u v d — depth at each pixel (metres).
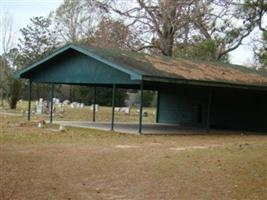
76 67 21.11
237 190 8.16
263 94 24.20
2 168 9.31
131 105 51.75
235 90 22.59
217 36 33.12
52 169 9.43
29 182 8.24
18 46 49.31
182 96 26.91
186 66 21.64
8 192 7.50
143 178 8.84
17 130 17.69
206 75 20.56
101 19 36.22
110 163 10.19
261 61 28.05
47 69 22.78
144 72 17.47
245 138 18.80
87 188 8.05
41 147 12.62
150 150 12.56
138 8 35.53
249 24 30.61
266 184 8.58
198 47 33.78
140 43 35.81
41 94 47.16
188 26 34.97
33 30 51.38
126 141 15.31
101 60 18.95
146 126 23.97
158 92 28.03
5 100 41.81
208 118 21.36
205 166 9.96
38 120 23.03
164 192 7.92
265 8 29.08
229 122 25.50
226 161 10.55
